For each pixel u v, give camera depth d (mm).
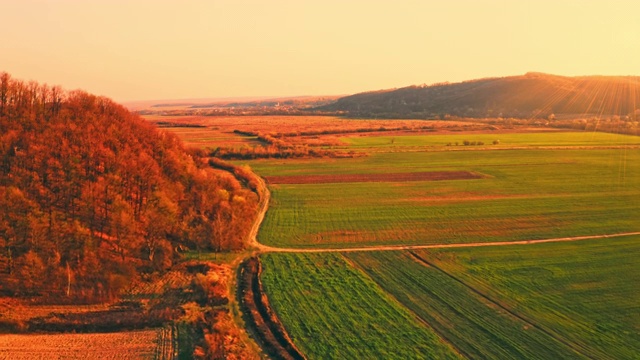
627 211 90125
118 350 43406
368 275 60938
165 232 68812
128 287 57156
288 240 75125
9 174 64125
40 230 57812
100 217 66062
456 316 49375
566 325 47344
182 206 77000
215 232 70188
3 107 73938
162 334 46406
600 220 84625
